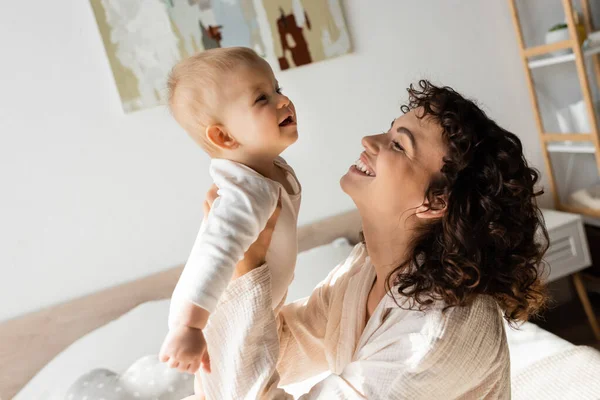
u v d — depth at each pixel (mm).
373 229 1191
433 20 2842
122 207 2537
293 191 1212
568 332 2967
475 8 2896
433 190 1076
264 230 1085
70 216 2488
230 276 1007
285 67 2643
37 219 2457
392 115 2820
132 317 2219
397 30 2795
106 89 2486
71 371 2008
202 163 2598
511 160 1053
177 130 2557
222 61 1133
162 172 2562
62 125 2457
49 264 2479
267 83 1146
